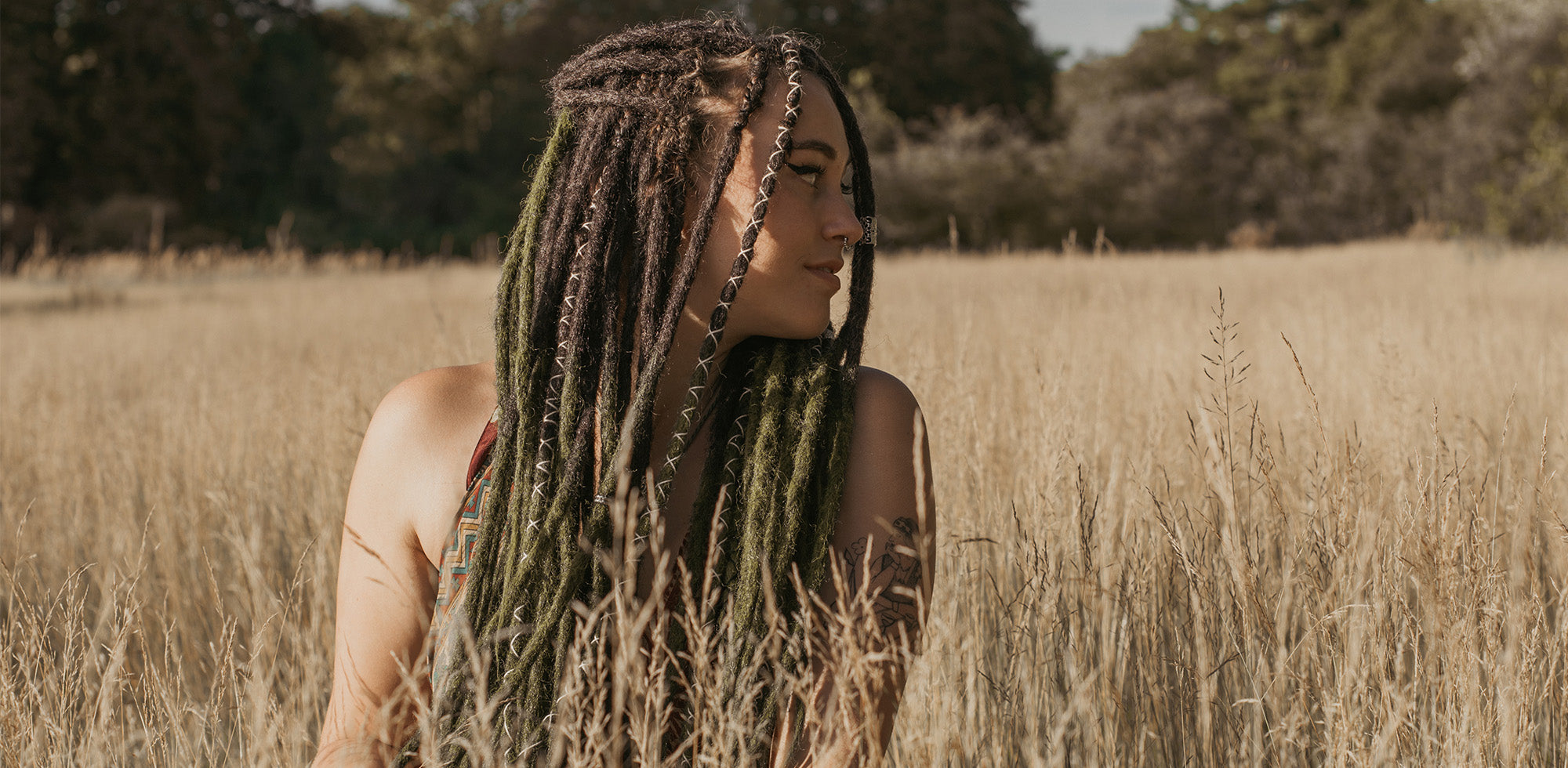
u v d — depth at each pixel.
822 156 1.09
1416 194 38.28
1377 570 1.54
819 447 1.07
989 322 6.02
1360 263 15.58
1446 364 3.91
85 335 9.74
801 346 1.14
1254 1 56.53
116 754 1.60
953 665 1.41
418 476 1.13
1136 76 55.53
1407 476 2.04
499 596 1.05
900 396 1.16
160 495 3.13
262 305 13.65
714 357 1.09
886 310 7.80
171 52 32.22
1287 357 4.15
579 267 1.09
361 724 1.10
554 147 1.14
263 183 39.66
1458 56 43.28
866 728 0.93
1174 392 3.22
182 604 2.62
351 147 44.00
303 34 40.47
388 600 1.11
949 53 42.75
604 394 1.06
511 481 1.07
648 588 1.06
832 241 1.11
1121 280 11.87
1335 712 1.40
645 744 0.92
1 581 2.62
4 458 4.11
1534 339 4.99
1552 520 1.91
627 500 1.03
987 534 2.21
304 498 3.19
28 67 30.39
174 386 5.82
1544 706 1.72
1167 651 1.77
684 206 1.09
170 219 32.97
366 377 4.05
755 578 1.02
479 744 0.92
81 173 32.50
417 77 45.88
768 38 1.13
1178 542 1.71
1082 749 1.56
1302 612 1.82
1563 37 18.53
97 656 1.71
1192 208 37.41
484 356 3.66
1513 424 3.28
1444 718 1.42
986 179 32.97
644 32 1.15
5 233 30.27
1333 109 48.25
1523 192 16.47
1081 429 2.61
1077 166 36.03
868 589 1.06
